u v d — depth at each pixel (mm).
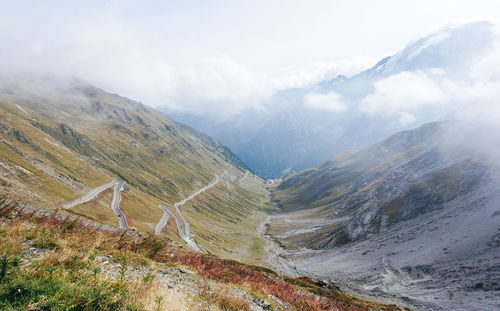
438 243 102562
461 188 134250
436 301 73000
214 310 9297
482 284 71250
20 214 14977
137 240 16891
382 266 103938
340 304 29922
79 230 14367
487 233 92062
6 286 6195
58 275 7574
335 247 149625
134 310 6898
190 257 18391
